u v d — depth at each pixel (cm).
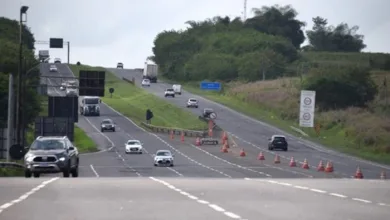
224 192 4522
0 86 16588
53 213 3303
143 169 12862
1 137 10888
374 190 4794
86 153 16800
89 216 3186
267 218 3127
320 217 3181
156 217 3148
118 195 4256
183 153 16988
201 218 3114
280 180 6144
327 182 5797
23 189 4691
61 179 6003
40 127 14588
